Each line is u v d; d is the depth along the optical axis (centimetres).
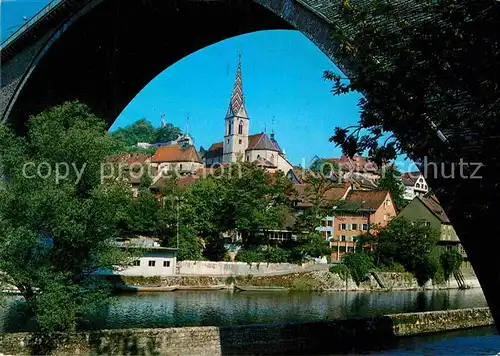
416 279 5631
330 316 3303
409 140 852
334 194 6588
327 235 6406
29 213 1798
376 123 866
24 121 3275
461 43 755
